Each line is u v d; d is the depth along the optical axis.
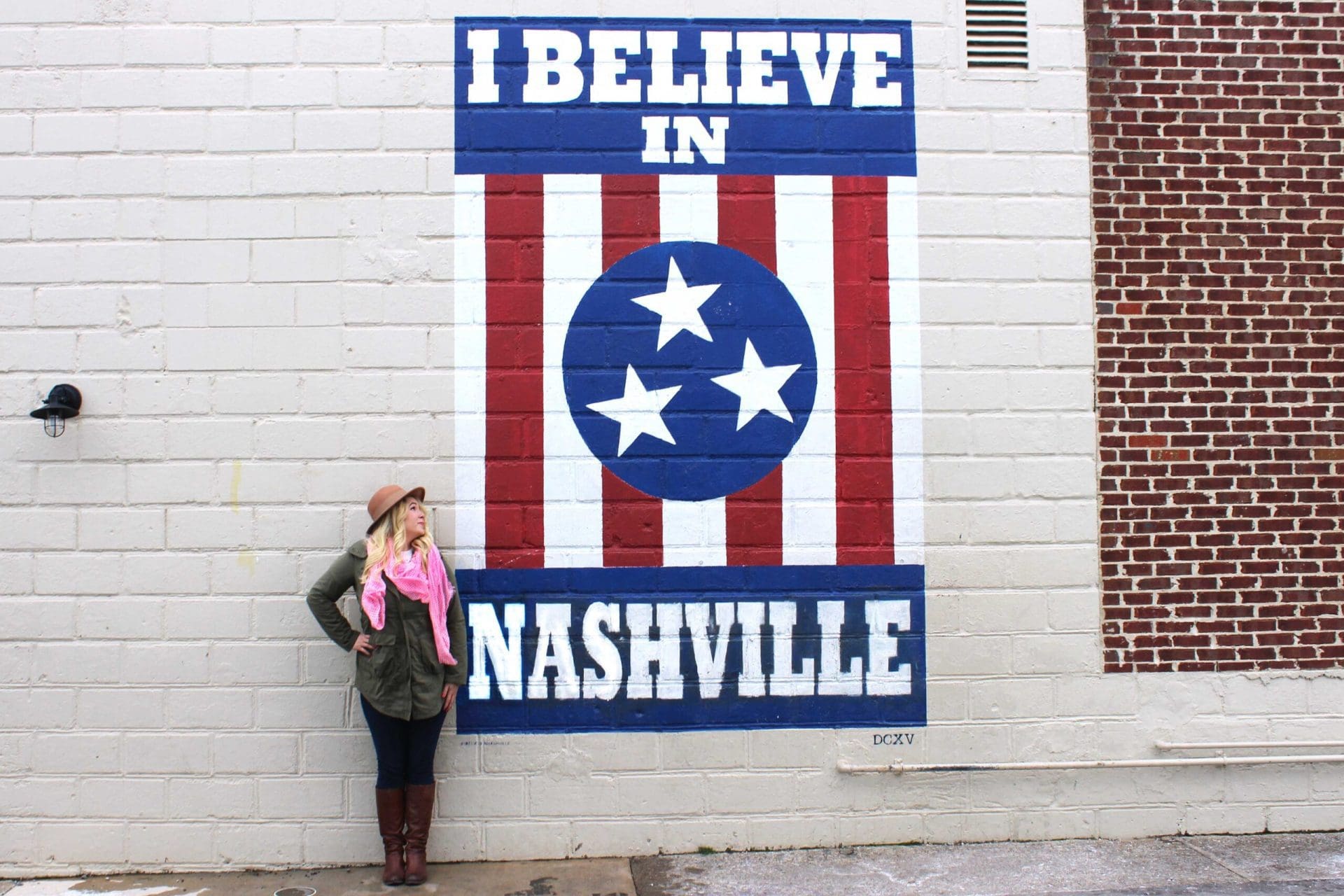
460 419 4.94
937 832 4.98
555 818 4.87
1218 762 5.05
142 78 4.95
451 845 4.84
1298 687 5.12
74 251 4.91
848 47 5.13
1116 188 5.19
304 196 4.95
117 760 4.82
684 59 5.08
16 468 4.87
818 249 5.07
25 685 4.82
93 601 4.84
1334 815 5.11
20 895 4.56
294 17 4.98
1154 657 5.08
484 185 4.99
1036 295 5.12
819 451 5.02
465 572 4.90
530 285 4.98
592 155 5.03
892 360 5.06
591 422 4.96
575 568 4.93
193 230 4.93
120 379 4.88
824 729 4.97
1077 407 5.11
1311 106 5.28
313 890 4.56
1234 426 5.16
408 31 5.01
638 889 4.50
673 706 4.93
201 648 4.85
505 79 5.03
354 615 4.86
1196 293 5.19
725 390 5.02
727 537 4.98
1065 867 4.68
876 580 5.02
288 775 4.84
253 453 4.88
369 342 4.93
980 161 5.14
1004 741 5.02
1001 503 5.06
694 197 5.05
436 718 4.57
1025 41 5.20
